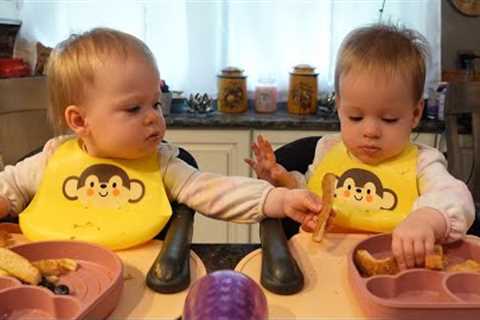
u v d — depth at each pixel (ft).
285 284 1.74
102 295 1.56
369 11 5.76
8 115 3.90
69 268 1.85
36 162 2.49
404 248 1.90
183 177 2.37
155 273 1.76
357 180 2.54
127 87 2.15
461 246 2.09
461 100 4.42
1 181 2.43
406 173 2.54
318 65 6.06
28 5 5.85
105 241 2.06
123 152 2.28
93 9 5.86
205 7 5.85
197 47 5.98
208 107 5.93
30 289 1.62
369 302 1.60
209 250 2.14
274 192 2.24
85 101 2.23
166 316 1.62
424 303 1.56
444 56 6.46
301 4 5.90
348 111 2.55
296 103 5.85
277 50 6.07
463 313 1.53
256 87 6.01
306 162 3.10
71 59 2.22
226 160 5.71
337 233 2.33
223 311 1.38
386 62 2.44
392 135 2.50
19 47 5.94
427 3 5.71
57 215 2.20
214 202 2.28
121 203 2.23
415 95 2.52
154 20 5.93
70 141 2.47
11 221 2.45
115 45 2.19
